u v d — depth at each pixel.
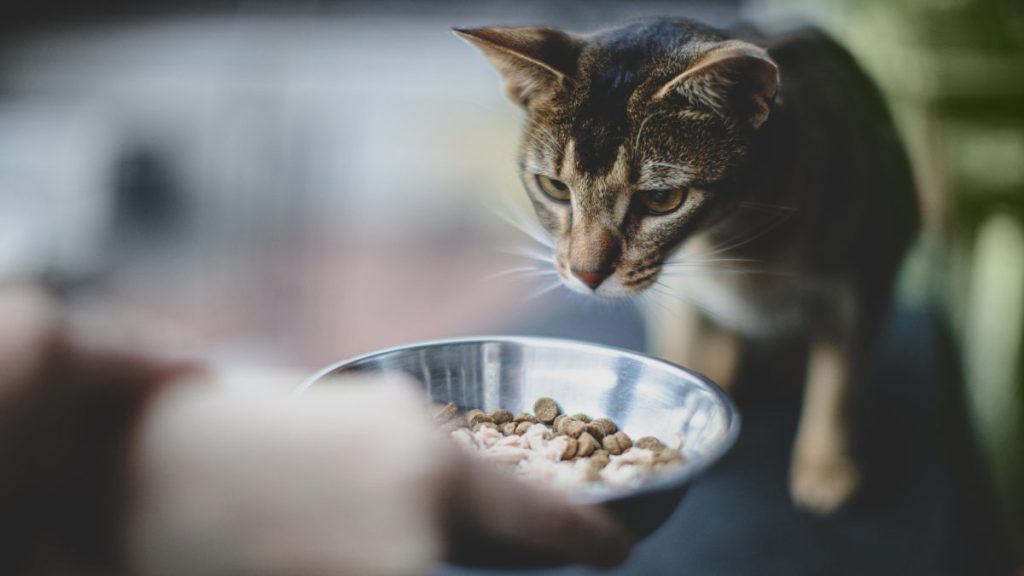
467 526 0.24
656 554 0.53
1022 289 0.67
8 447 0.21
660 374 0.40
